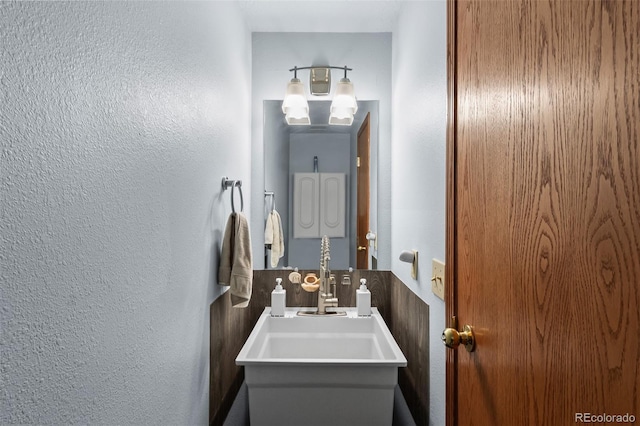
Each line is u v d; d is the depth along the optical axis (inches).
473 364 31.1
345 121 76.5
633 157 15.1
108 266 24.8
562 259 19.6
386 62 76.6
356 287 75.0
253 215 76.0
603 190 16.8
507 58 25.6
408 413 55.0
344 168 78.2
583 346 18.0
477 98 30.8
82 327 22.1
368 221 76.6
